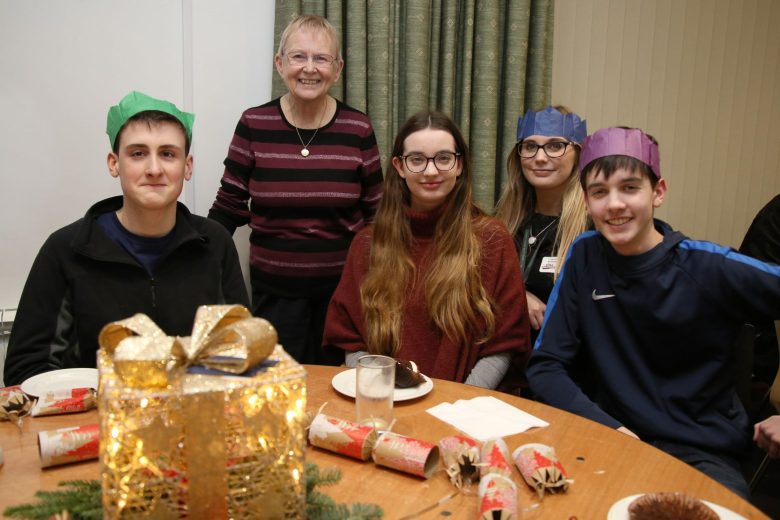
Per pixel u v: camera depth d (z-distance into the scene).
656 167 1.42
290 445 0.72
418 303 1.67
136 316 0.79
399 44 2.38
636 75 2.90
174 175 1.43
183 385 0.67
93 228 1.47
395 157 1.74
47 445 0.91
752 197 3.25
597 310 1.51
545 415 1.18
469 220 1.71
